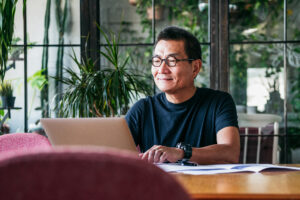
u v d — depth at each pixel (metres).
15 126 3.15
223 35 3.12
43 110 3.17
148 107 1.93
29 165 0.45
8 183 0.45
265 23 3.15
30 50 3.19
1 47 2.67
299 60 3.12
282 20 3.14
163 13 3.23
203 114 1.83
